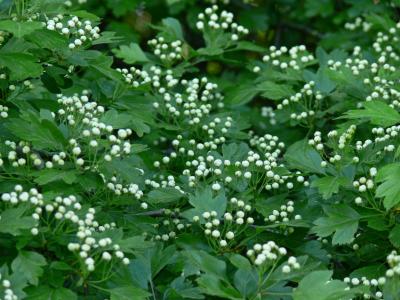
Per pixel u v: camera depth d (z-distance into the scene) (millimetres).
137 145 6125
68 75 6910
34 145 5754
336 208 5926
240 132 7488
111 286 5441
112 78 6715
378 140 6219
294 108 7648
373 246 6164
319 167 6258
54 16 6672
